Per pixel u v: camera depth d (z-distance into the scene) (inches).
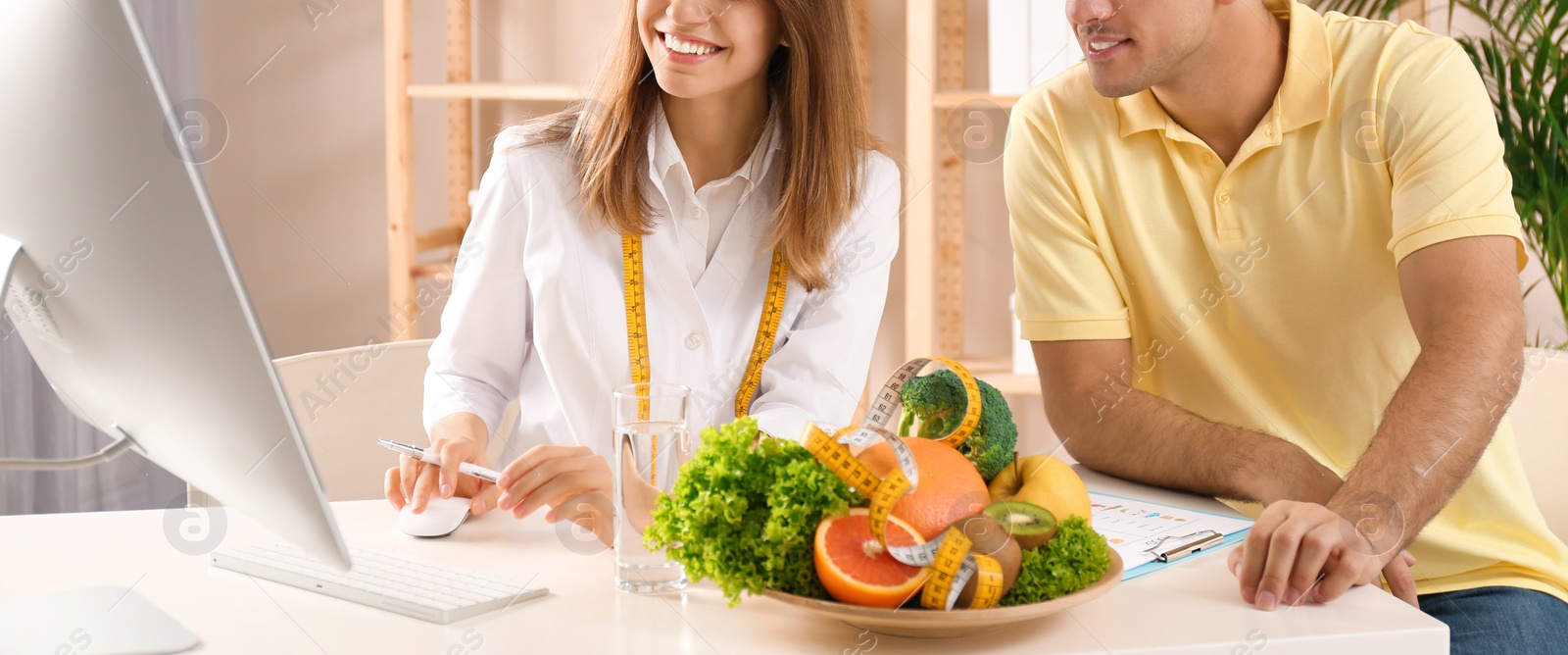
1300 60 55.9
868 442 32.9
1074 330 61.6
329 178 116.2
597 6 110.7
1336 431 60.1
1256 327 60.2
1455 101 53.9
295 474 28.2
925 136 96.5
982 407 36.4
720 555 33.4
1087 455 56.1
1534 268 97.0
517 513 43.6
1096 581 34.0
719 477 34.0
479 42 112.5
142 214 27.0
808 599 32.4
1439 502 46.0
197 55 111.2
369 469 63.1
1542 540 55.3
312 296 117.7
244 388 27.6
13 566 40.5
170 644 32.8
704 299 62.2
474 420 56.7
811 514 33.4
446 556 41.8
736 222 62.1
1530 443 60.1
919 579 31.9
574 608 36.4
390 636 33.8
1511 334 49.7
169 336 28.0
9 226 29.7
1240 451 50.4
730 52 55.8
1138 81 55.8
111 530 45.1
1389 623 34.9
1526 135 86.2
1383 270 57.4
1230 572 40.0
